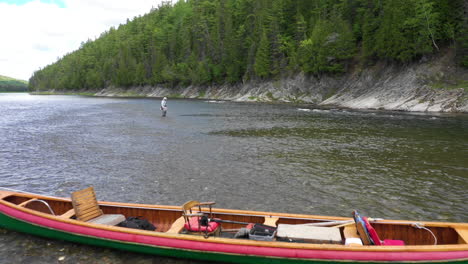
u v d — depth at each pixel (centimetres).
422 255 636
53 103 9288
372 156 2008
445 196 1280
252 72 10438
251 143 2489
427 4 5622
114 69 17775
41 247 846
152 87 14938
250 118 4444
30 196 1014
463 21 5459
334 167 1745
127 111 5841
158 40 16288
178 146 2367
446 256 630
